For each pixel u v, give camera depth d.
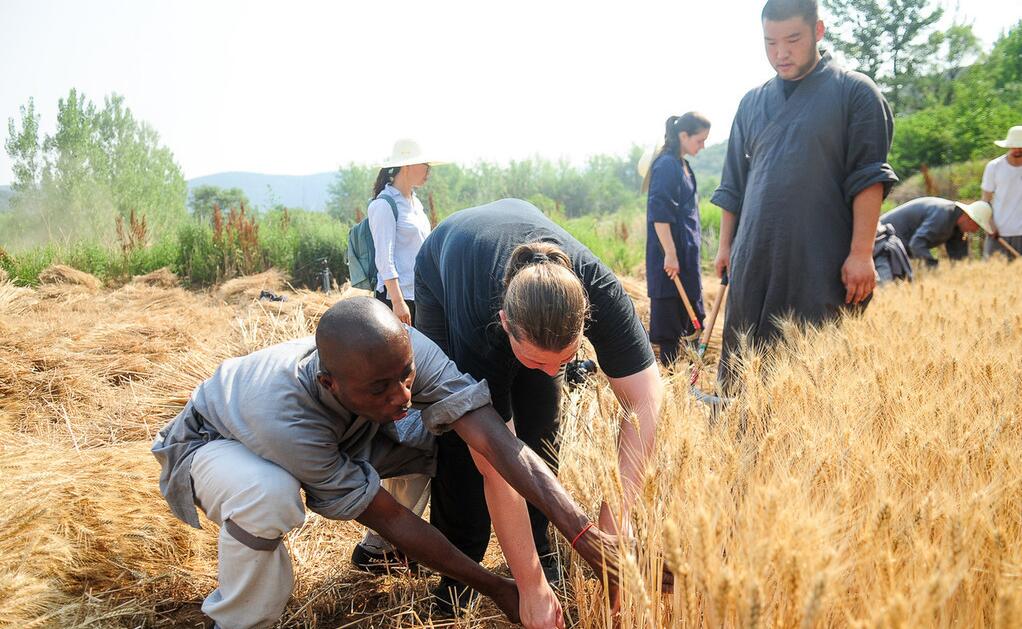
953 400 2.37
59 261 13.04
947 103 35.22
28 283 11.45
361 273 4.86
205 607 2.40
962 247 8.60
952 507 1.66
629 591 1.81
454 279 2.39
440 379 2.22
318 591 2.74
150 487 3.13
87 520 2.85
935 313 3.81
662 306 5.53
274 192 23.97
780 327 3.68
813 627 1.39
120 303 9.38
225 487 2.23
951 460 1.91
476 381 2.40
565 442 3.02
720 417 2.27
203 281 13.06
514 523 2.24
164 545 2.88
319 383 2.17
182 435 2.43
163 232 15.38
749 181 3.92
